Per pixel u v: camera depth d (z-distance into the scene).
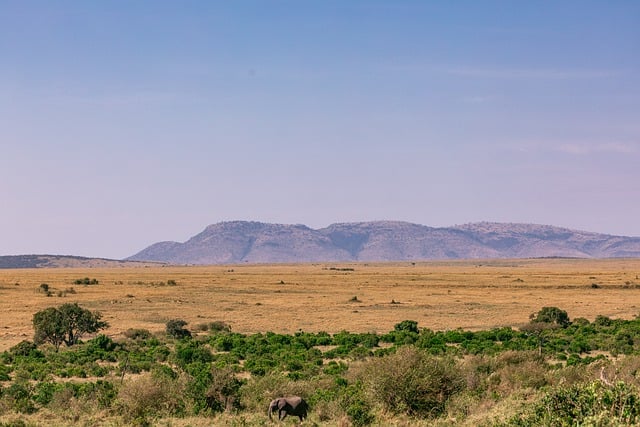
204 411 43.50
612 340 88.62
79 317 99.69
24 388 51.25
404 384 41.00
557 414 28.92
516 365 55.78
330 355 79.31
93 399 46.78
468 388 45.34
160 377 48.16
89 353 83.00
